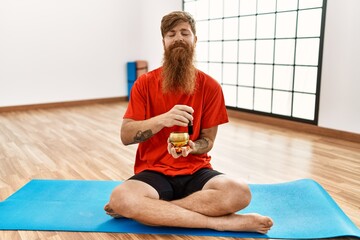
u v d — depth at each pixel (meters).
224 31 4.56
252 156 2.78
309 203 1.82
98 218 1.70
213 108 1.66
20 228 1.60
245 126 3.89
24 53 4.97
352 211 1.80
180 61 1.54
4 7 4.73
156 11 5.51
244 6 4.21
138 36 5.95
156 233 1.55
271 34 3.94
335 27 3.25
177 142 1.47
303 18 3.56
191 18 1.58
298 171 2.42
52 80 5.25
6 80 4.90
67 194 2.00
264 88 4.12
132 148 3.02
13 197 1.95
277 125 3.92
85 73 5.53
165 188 1.56
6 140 3.30
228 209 1.50
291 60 3.77
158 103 1.63
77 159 2.71
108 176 2.32
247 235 1.53
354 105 3.19
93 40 5.52
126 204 1.48
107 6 5.56
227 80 4.64
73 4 5.25
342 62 3.23
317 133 3.53
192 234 1.54
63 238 1.52
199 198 1.52
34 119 4.33
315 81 3.55
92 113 4.76
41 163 2.61
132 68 5.74
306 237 1.50
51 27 5.12
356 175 2.34
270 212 1.74
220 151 2.92
